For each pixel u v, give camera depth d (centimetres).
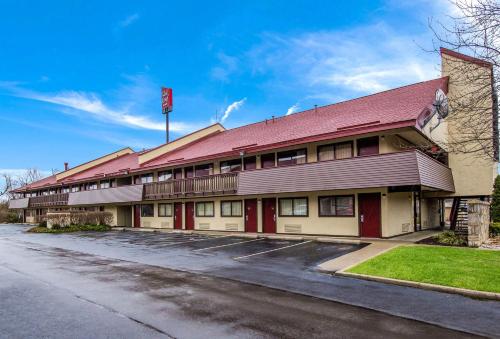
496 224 1795
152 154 3219
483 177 2164
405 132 1783
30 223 5312
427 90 2012
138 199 3058
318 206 2012
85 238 2419
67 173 4672
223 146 2598
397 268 1023
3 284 992
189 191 2581
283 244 1719
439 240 1551
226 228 2512
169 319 677
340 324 641
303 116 2592
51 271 1184
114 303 788
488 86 863
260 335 593
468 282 859
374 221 1803
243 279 1016
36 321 677
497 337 585
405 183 1544
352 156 1848
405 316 682
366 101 2325
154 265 1284
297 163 2006
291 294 848
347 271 1039
